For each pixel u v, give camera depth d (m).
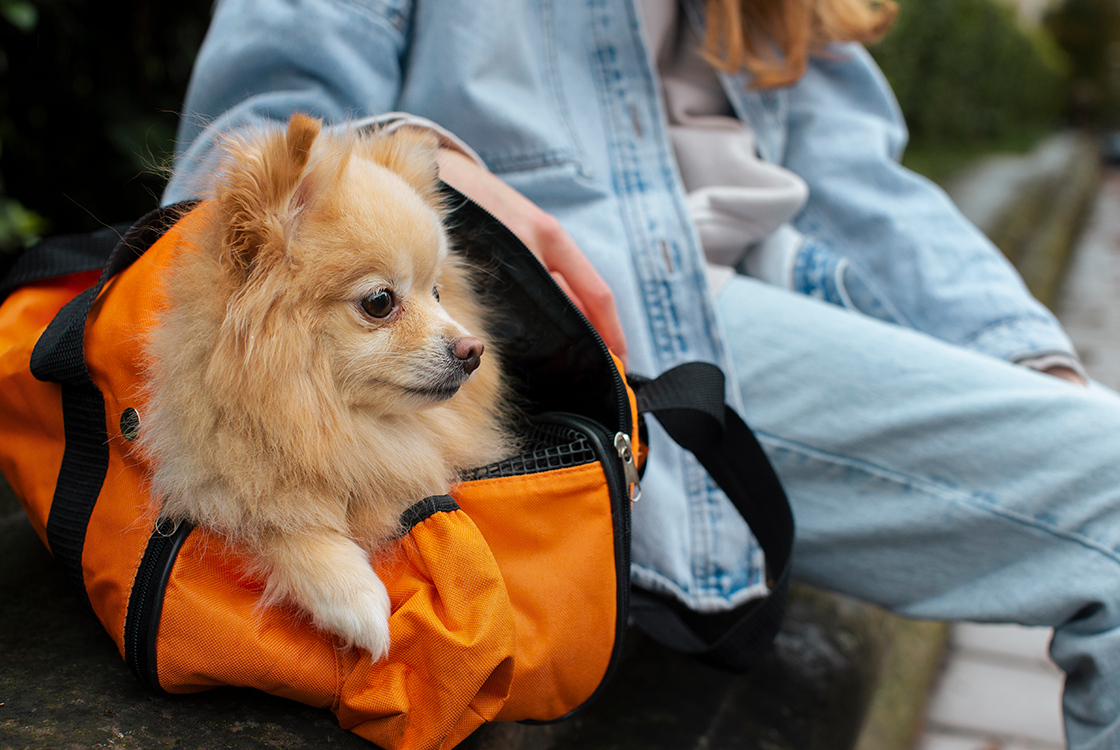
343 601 0.92
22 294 1.35
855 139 2.01
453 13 1.49
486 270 1.26
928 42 10.62
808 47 1.93
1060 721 2.24
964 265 1.88
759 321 1.59
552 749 1.44
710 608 1.46
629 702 1.63
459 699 0.92
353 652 0.97
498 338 1.28
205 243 0.99
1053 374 1.73
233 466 0.95
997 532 1.44
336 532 1.00
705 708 1.64
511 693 1.03
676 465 1.50
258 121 1.30
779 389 1.55
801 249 1.86
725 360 1.53
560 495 1.05
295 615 0.97
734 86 1.85
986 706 2.29
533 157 1.52
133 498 0.99
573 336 1.20
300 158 0.98
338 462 1.00
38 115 2.62
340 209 1.04
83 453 1.08
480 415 1.20
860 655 2.01
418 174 1.21
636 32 1.62
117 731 0.97
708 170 1.81
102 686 1.06
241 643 0.94
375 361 1.04
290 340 0.99
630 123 1.64
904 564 1.54
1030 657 2.55
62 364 1.04
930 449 1.47
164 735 0.98
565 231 1.45
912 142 10.68
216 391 0.96
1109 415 1.41
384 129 1.32
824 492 1.55
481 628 0.92
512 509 1.05
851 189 1.98
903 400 1.48
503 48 1.53
